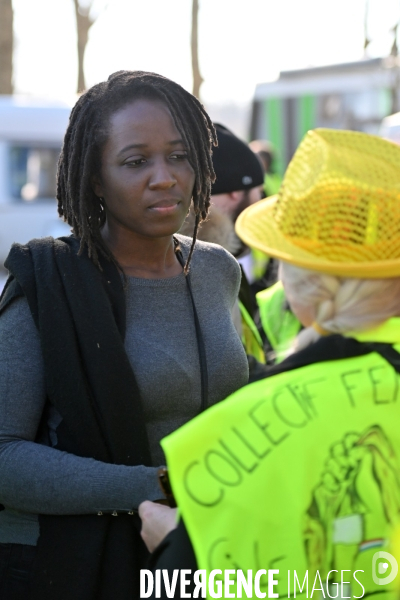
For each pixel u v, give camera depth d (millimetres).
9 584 2189
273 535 1475
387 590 1516
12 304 2205
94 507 2084
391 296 1604
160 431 2252
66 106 13828
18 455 2111
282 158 13070
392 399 1562
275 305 2963
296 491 1480
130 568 2117
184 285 2420
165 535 1830
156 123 2254
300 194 1601
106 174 2275
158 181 2236
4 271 13375
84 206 2281
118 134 2238
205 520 1502
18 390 2152
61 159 2387
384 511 1513
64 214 2451
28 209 13594
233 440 1531
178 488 1515
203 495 1508
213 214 3324
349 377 1567
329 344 1602
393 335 1614
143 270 2377
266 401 1548
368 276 1567
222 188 3529
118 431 2117
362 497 1508
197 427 1545
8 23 13180
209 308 2434
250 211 1782
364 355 1595
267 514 1479
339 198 1549
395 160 1596
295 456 1501
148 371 2211
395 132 8844
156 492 2066
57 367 2119
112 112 2256
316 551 1479
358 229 1544
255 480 1496
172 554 1566
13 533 2207
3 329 2189
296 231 1601
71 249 2273
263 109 13359
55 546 2125
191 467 1525
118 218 2305
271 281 3744
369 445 1527
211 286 2486
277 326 2943
